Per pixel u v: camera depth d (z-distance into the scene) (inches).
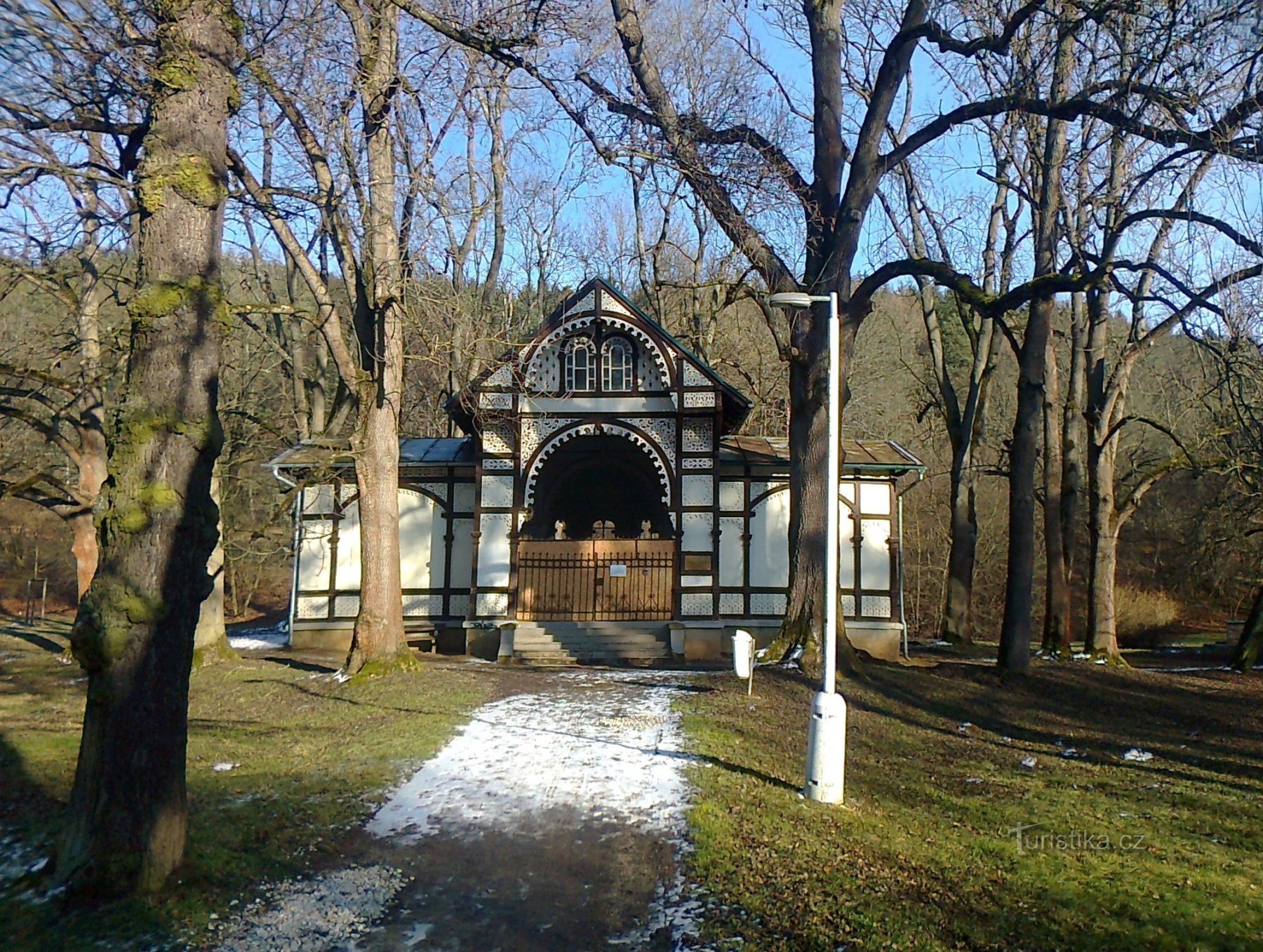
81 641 273.0
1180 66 532.1
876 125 676.1
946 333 1558.8
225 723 528.1
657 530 1091.9
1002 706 636.1
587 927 278.7
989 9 611.5
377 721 513.0
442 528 976.9
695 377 914.1
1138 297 580.7
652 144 616.1
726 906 283.7
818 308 681.0
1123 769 466.0
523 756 439.2
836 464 400.8
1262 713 663.8
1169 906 271.0
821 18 703.1
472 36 497.4
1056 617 942.4
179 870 286.0
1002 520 1526.8
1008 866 306.3
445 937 273.4
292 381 1149.7
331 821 355.9
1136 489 944.3
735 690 601.6
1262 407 645.3
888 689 650.2
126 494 278.2
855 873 299.9
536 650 872.3
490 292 1261.1
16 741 472.1
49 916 262.2
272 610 1765.5
